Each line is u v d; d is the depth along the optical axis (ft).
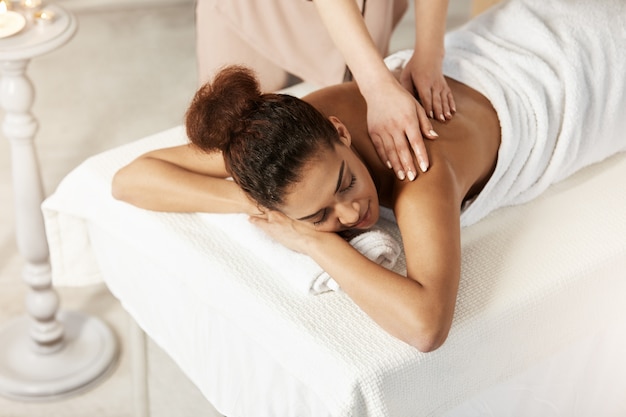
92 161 6.22
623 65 6.12
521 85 5.82
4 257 8.96
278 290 5.15
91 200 6.12
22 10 6.87
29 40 6.57
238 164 4.63
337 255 4.92
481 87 5.79
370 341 4.84
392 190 5.32
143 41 12.33
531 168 5.74
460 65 5.95
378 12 6.93
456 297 4.95
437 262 4.83
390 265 5.22
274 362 5.13
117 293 6.47
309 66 7.03
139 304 6.24
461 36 6.27
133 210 5.81
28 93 6.90
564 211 5.81
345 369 4.68
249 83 4.74
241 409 5.58
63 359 7.88
